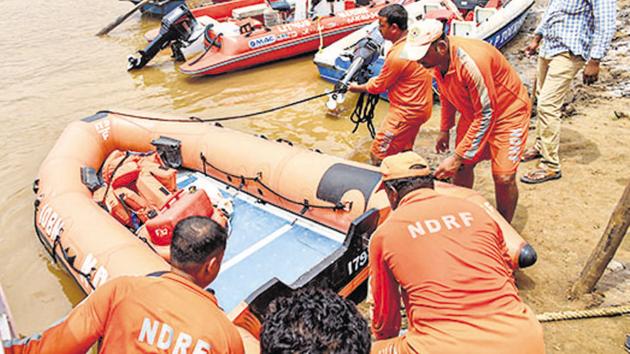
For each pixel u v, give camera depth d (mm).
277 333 1192
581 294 3160
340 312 1231
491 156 3459
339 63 7273
